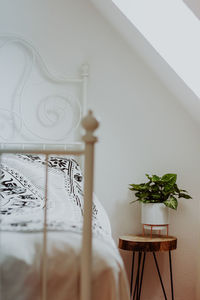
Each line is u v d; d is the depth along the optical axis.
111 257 1.29
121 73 2.72
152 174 2.68
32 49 2.68
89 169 1.27
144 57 2.63
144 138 2.69
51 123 2.68
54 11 2.71
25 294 1.21
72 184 2.17
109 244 1.39
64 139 2.67
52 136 2.67
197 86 2.38
